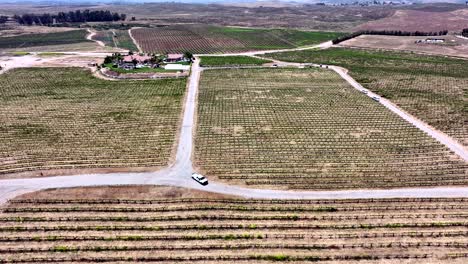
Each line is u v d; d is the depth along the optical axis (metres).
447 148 77.75
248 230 53.03
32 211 56.34
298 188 62.59
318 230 52.94
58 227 53.19
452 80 133.00
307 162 71.69
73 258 48.19
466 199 59.28
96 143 79.94
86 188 61.97
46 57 174.75
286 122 92.00
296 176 66.44
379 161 72.00
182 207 57.16
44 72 145.62
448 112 99.56
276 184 63.81
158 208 56.91
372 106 104.50
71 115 97.06
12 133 85.06
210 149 76.94
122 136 83.56
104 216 55.41
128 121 92.75
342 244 50.19
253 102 108.06
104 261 47.91
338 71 150.00
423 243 50.34
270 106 104.38
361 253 48.84
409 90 120.75
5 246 50.09
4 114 97.69
